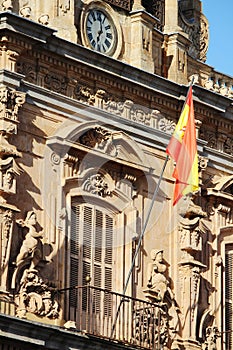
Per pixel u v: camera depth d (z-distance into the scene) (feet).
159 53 186.70
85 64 175.11
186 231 182.91
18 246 167.94
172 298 180.96
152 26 184.44
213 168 189.57
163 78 181.98
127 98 180.24
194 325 181.68
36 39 170.09
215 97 188.14
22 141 169.89
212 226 187.93
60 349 165.48
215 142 191.01
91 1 178.91
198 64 191.83
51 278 170.09
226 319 187.62
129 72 179.01
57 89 173.99
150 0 188.65
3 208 166.09
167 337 179.01
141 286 178.50
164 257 181.47
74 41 175.73
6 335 160.45
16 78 169.17
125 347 171.22
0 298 164.04
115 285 176.14
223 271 187.93
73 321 169.58
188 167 178.09
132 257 177.88
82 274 173.27
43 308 168.14
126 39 182.80
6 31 168.04
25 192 169.48
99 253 175.42
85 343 167.43
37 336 163.02
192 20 195.31
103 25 180.34
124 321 175.22
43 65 172.76
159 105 183.42
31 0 174.91
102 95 177.68
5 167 166.91
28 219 168.86
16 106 168.66
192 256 183.32
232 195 189.57
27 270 167.73
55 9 175.42
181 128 177.99
